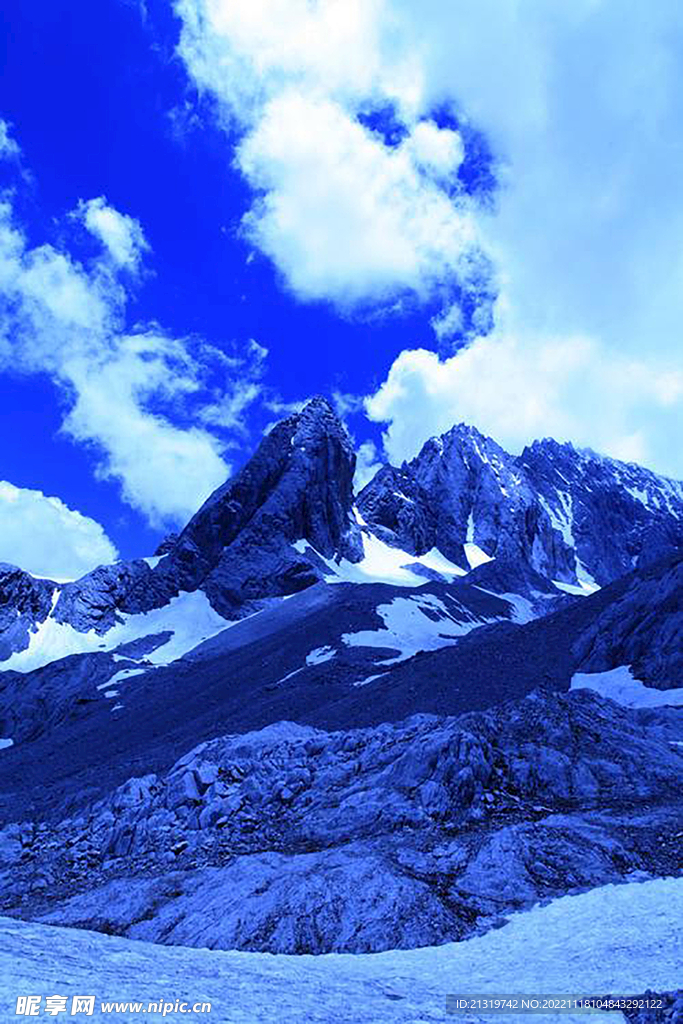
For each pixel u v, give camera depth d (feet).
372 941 83.92
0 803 234.58
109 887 107.65
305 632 422.82
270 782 145.07
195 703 356.59
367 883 94.27
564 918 84.69
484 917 88.99
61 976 48.55
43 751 341.82
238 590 621.72
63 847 142.10
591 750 138.21
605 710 161.48
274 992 54.13
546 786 127.75
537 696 156.15
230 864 106.11
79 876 126.52
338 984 61.31
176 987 50.55
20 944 58.39
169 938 90.22
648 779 128.36
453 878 98.58
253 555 652.89
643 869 98.07
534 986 61.36
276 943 85.25
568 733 142.31
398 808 120.88
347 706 254.68
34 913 108.37
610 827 109.50
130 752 296.92
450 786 124.16
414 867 101.04
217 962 65.36
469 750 130.00
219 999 48.85
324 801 132.98
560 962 69.41
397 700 243.81
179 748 256.73
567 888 94.58
